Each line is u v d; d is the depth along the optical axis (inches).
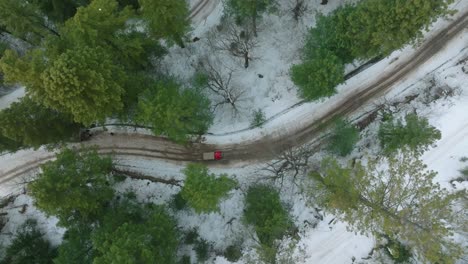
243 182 1759.4
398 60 1775.3
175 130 1556.3
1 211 1831.9
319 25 1624.0
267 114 1802.4
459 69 1731.1
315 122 1780.3
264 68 1845.5
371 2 1381.6
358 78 1782.7
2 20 1499.8
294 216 1665.8
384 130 1615.4
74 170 1421.0
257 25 1873.8
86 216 1520.7
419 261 1486.2
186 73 1865.2
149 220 1502.2
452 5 1772.9
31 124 1446.9
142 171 1828.2
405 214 1243.8
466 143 1631.4
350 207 1283.2
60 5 1611.7
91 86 1261.1
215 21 1916.8
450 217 1263.5
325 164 1507.1
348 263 1584.6
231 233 1697.8
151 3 1424.7
